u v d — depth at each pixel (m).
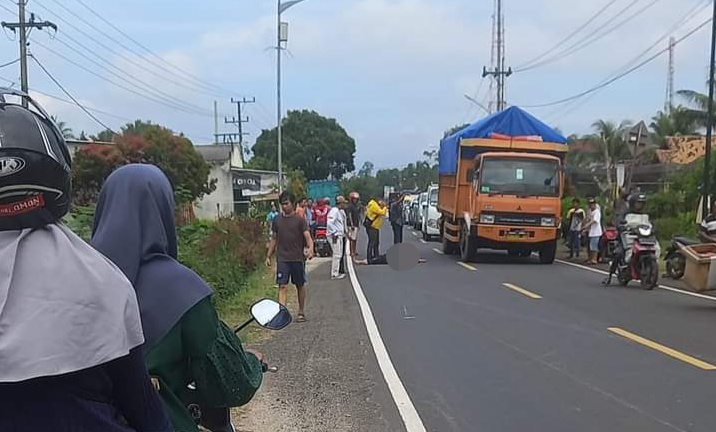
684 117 41.53
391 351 9.07
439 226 30.98
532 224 20.86
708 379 7.60
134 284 2.45
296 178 57.81
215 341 2.59
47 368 1.78
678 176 30.47
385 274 18.41
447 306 12.78
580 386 7.36
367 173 111.88
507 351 9.03
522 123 22.30
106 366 1.94
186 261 11.30
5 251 1.86
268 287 15.09
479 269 19.64
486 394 7.11
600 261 21.36
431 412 6.54
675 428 6.05
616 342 9.52
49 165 1.94
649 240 15.21
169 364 2.48
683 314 11.85
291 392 7.22
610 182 40.97
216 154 62.09
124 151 30.22
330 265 21.34
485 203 20.86
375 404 6.80
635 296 14.07
